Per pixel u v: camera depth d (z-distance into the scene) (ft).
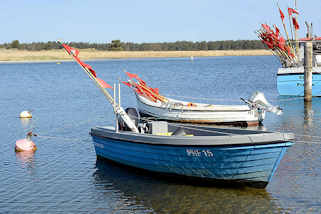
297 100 111.55
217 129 51.24
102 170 53.11
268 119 86.58
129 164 52.75
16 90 165.68
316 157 55.42
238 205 40.78
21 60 557.74
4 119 93.81
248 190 44.60
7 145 67.62
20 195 44.80
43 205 42.01
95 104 116.78
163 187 46.37
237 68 293.84
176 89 154.20
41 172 52.54
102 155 57.11
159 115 88.07
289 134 41.70
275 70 259.60
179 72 261.85
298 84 116.26
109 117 93.71
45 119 92.48
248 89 147.13
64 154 61.11
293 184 45.75
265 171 43.09
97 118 92.58
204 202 41.73
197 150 44.06
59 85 184.65
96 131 56.54
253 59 497.46
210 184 46.42
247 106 80.64
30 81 212.84
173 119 85.46
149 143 47.93
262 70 263.08
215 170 44.57
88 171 52.75
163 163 47.98
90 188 46.57
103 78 227.40
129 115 57.21
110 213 39.86
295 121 82.58
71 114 98.99
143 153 49.60
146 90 84.02
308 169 50.55
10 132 78.59
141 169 51.52
